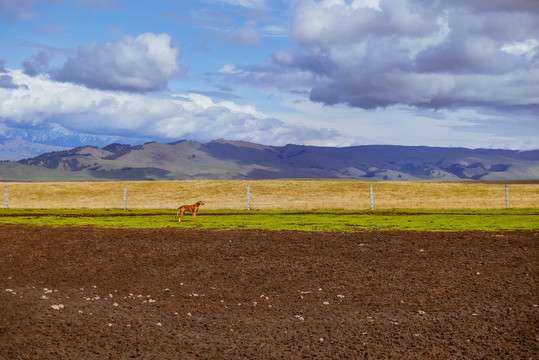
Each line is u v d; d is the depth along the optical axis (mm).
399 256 19422
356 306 12812
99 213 42438
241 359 9219
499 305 12695
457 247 21359
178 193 65312
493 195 62000
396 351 9609
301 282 15461
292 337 10453
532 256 19172
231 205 53906
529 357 9219
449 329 10883
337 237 24422
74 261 18438
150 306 12688
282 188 67750
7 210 46000
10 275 16219
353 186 68625
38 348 9117
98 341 9789
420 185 69500
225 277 16125
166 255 19594
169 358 9180
